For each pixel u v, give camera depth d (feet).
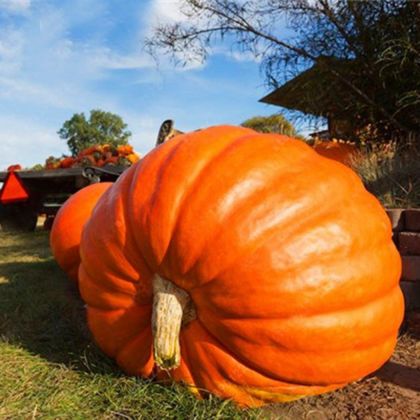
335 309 5.82
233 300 5.75
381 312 6.20
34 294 12.74
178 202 5.98
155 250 5.96
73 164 30.55
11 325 10.05
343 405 6.80
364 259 6.07
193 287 5.94
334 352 5.87
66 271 12.90
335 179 6.52
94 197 12.62
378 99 17.38
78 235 12.08
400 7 16.07
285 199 5.96
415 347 9.02
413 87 16.15
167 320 5.96
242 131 7.11
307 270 5.69
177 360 5.97
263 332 5.76
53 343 8.87
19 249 22.91
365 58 16.96
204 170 6.20
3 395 6.59
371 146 17.89
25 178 29.81
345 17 17.13
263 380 6.06
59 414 6.13
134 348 6.82
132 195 6.34
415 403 6.84
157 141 12.05
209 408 6.16
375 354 6.23
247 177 6.06
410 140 15.70
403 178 13.82
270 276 5.63
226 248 5.71
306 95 19.11
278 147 6.63
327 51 17.88
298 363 5.84
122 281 6.43
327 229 5.92
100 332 7.08
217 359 6.12
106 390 6.75
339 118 19.40
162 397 6.47
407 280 10.46
